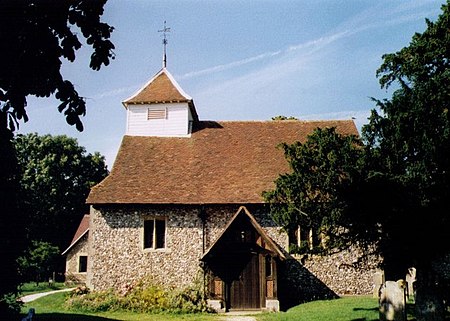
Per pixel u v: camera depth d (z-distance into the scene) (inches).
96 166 2192.4
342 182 453.1
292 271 802.2
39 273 1491.1
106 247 808.3
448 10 486.3
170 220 820.6
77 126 231.5
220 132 1003.9
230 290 746.2
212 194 828.6
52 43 212.5
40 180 1930.4
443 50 461.7
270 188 834.8
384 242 448.5
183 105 1005.8
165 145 960.3
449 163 411.2
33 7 206.2
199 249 807.1
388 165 429.4
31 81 213.3
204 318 648.4
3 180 354.3
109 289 783.7
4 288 391.9
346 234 474.9
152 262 803.4
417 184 409.7
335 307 636.1
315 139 488.1
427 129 422.0
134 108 1015.6
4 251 379.6
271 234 812.0
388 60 484.7
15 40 199.6
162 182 859.4
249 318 642.8
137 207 823.1
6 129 217.5
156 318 649.0
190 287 777.6
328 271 804.6
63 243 2026.3
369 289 798.5
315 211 486.9
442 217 410.0
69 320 609.0
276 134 992.9
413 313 519.8
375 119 451.2
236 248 749.9
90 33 227.3
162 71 1063.6
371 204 430.9
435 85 437.4
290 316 602.5
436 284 451.8
